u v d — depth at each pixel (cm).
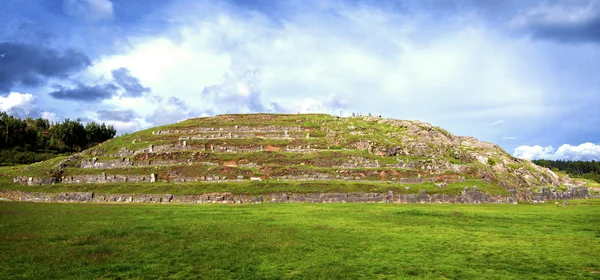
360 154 9856
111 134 18525
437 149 10975
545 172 13088
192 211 5588
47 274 2397
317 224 4266
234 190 7588
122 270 2497
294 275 2388
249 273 2431
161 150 10506
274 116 14450
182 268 2541
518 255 2888
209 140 10944
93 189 8088
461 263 2662
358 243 3262
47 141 15775
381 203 7088
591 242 3366
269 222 4403
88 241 3309
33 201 7781
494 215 5147
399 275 2403
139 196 7681
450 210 5725
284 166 9019
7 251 2958
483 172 9425
